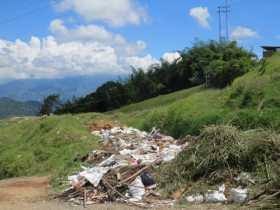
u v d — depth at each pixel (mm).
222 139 15555
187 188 14961
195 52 67375
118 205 14602
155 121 31891
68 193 16875
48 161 27734
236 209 12672
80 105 77688
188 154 16078
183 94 57250
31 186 20312
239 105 26625
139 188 15383
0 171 29953
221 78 52188
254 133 15984
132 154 20562
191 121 27406
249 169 14805
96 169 17953
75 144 28828
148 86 73438
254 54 58906
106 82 77375
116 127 33375
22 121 44406
